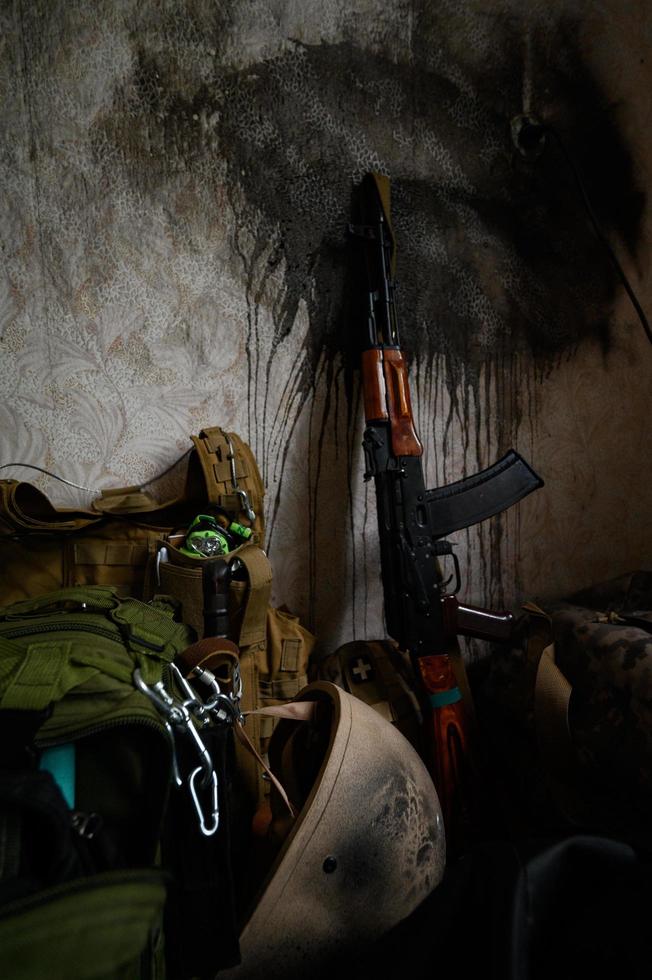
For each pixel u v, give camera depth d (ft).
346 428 3.68
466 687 3.34
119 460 3.28
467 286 3.93
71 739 1.51
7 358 3.07
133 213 3.21
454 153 3.84
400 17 3.64
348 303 3.62
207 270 3.35
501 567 4.20
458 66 3.81
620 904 1.85
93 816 1.47
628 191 4.33
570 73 4.09
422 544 3.26
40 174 3.05
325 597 3.71
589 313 4.29
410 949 1.84
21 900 1.19
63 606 2.14
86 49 3.07
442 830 2.43
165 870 1.40
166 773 1.60
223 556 2.74
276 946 1.93
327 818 2.02
